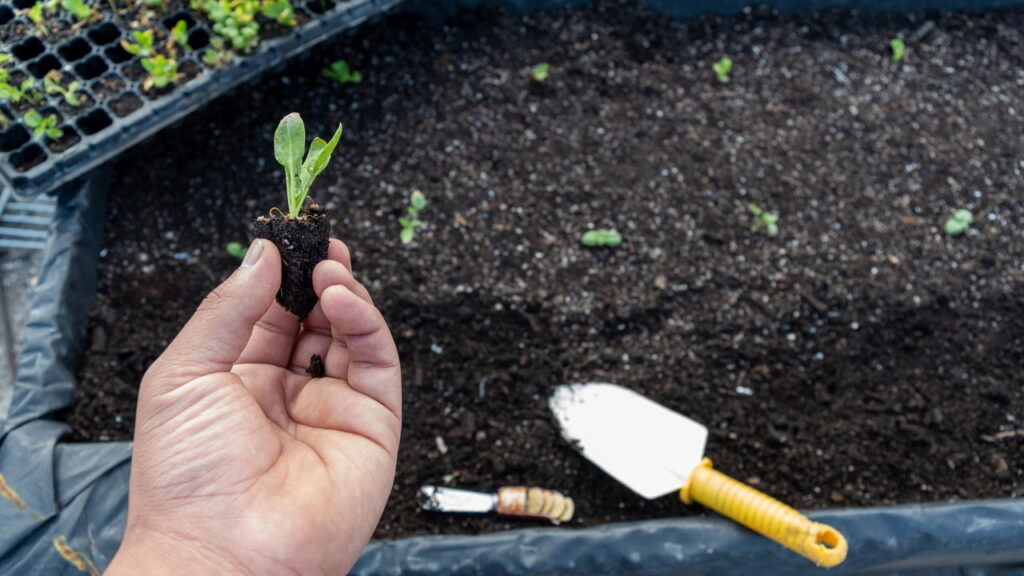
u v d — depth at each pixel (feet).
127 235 3.51
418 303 3.42
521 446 3.26
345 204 3.58
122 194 3.55
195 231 3.53
